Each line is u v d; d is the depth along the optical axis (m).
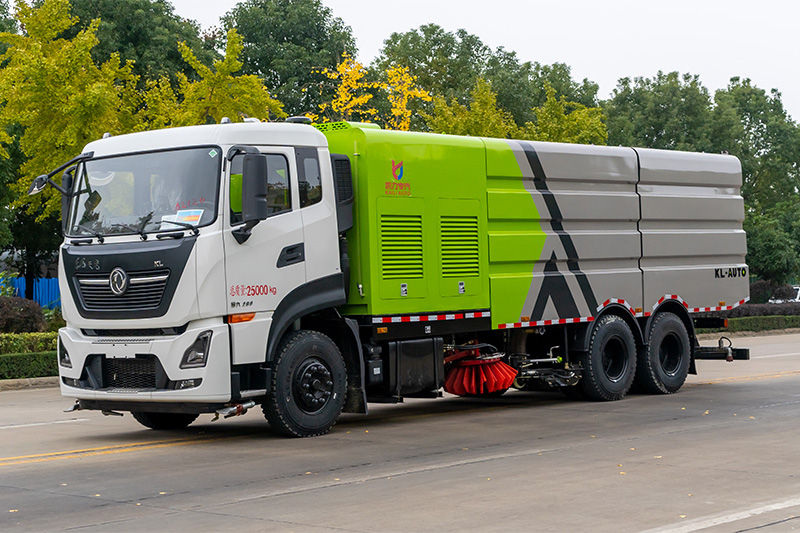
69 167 11.73
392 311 11.84
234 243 10.39
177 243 10.28
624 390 14.55
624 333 14.55
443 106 29.70
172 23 40.81
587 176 14.12
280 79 45.41
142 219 10.63
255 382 10.71
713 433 10.87
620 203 14.56
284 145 10.99
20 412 14.57
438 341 12.48
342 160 11.66
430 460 9.41
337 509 7.27
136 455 10.11
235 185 10.46
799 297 45.25
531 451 9.83
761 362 21.66
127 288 10.51
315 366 11.12
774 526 6.48
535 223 13.57
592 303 14.16
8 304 22.78
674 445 10.04
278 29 46.28
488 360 13.20
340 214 11.53
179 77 26.28
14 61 23.59
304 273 11.05
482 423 12.21
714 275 16.05
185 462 9.59
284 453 10.01
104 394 10.73
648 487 7.86
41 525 7.02
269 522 6.90
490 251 12.91
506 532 6.45
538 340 14.44
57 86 22.94
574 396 14.64
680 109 54.16
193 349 10.27
